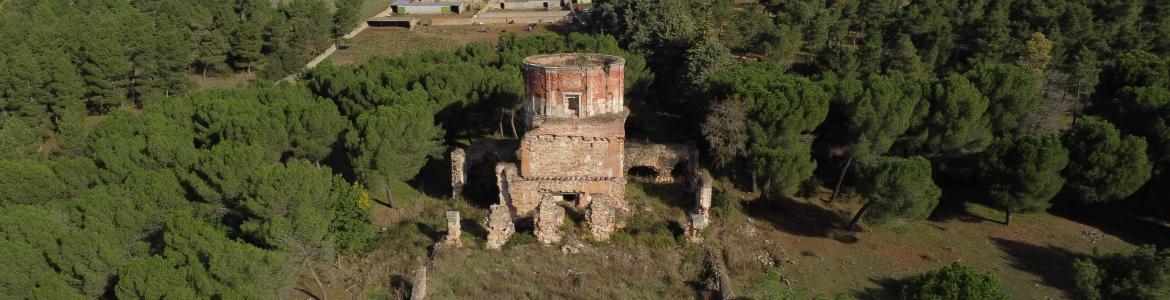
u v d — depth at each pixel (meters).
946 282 31.59
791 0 83.00
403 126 41.31
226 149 36.00
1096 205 46.97
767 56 71.19
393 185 47.06
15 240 29.64
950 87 45.28
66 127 51.84
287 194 33.62
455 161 43.38
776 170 40.81
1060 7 73.50
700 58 58.03
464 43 104.75
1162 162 44.53
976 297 30.53
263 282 28.66
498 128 58.50
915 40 70.69
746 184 47.25
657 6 79.69
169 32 76.69
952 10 77.00
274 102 49.06
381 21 116.38
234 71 89.50
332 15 105.62
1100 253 38.09
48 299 27.83
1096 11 75.94
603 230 36.50
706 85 50.19
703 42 61.41
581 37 69.62
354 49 102.19
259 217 34.12
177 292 26.47
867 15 79.88
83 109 66.62
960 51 73.44
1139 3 75.06
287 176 33.56
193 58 86.19
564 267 33.91
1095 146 41.84
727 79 48.75
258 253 28.75
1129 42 67.69
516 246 35.72
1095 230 43.59
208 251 29.56
